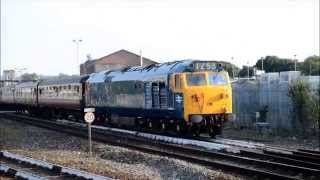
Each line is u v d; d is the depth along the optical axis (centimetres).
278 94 3544
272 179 1606
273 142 2827
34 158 2144
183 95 2758
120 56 9338
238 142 2603
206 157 2145
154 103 3005
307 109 3238
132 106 3269
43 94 5100
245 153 2183
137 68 3347
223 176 1673
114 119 3594
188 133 2858
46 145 2702
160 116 2973
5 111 7069
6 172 1805
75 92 4250
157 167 1936
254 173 1684
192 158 2038
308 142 2841
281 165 1783
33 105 5419
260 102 3697
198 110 2762
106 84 3659
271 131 3319
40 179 1591
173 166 1903
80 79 4175
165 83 2883
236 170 1770
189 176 1723
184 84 2759
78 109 4238
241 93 3853
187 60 2858
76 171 1684
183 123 2831
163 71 2927
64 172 1728
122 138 2927
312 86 3581
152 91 3023
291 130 3331
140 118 3259
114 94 3528
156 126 3105
